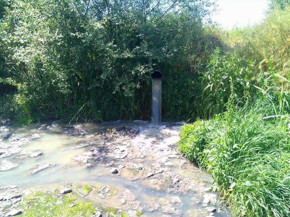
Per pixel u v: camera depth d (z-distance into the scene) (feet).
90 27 13.69
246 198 7.17
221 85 13.82
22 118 14.94
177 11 15.98
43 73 14.98
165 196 8.23
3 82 15.96
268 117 10.20
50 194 8.32
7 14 17.17
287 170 7.30
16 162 10.43
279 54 14.62
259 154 8.19
